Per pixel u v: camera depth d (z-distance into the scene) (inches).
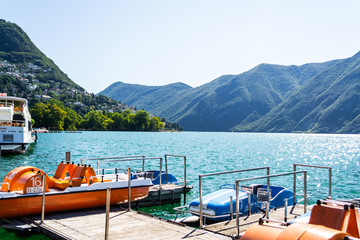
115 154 1840.6
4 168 1162.6
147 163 1428.4
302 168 1406.3
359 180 1078.4
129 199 513.0
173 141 3868.1
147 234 384.2
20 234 423.5
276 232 219.8
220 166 1401.3
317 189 914.7
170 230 400.5
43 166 1246.9
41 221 438.0
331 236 191.5
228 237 372.2
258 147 3019.2
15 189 473.1
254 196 514.6
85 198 504.7
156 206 643.5
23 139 1550.2
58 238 384.2
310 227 204.1
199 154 2017.7
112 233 387.9
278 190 597.0
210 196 502.3
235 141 4461.1
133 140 3757.4
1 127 1504.7
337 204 277.1
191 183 927.0
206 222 488.4
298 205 544.1
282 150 2664.9
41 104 7003.0
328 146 3469.5
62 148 2202.3
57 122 6870.1
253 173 1206.9
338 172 1291.8
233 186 576.4
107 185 532.7
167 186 697.6
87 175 546.3
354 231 248.1
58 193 479.2
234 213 482.6
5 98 1831.9
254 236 224.2
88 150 2090.3
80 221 442.3
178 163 1471.5
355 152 2551.7
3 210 439.5
